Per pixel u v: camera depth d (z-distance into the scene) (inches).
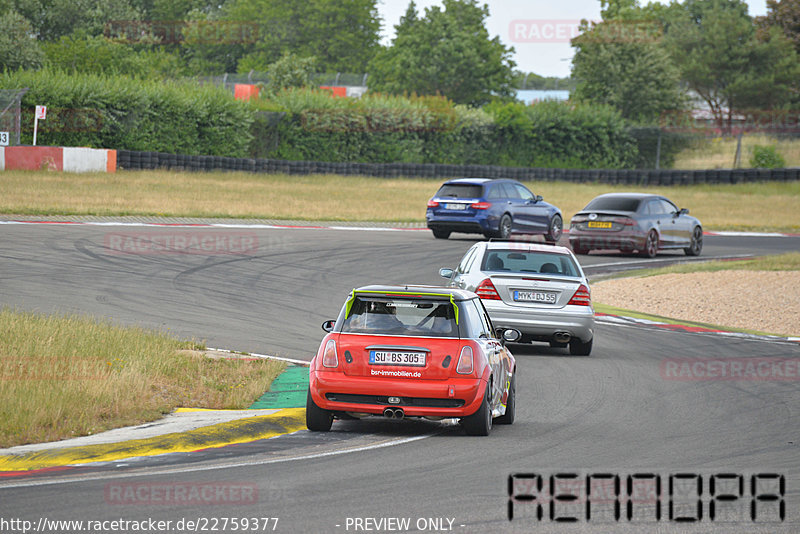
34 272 2965.1
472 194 4527.6
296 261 3597.4
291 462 1205.7
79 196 5467.5
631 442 1379.2
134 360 1685.5
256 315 2527.1
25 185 5728.3
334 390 1373.0
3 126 7012.8
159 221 4736.7
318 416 1402.6
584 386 1867.6
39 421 1316.4
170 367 1706.4
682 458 1279.5
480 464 1212.5
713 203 7859.3
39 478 1096.8
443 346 1379.2
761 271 3934.5
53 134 7416.3
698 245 4667.8
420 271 3503.9
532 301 2183.8
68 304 2480.3
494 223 4532.5
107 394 1457.9
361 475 1138.7
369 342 1384.1
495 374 1438.2
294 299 2815.0
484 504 1016.9
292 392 1668.3
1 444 1234.0
